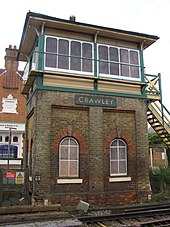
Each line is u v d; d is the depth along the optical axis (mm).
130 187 11977
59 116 11383
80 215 9688
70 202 10758
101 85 12352
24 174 10758
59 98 11383
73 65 12031
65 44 12125
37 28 11891
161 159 24094
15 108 24391
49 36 11883
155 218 9461
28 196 10617
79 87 11898
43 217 8500
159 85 14234
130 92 12883
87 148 11586
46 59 11609
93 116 11805
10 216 8273
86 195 11031
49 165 10688
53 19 11453
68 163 11250
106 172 11680
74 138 11539
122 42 13336
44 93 11195
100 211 10312
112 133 12141
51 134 11094
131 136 12508
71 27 12062
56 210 9352
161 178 14148
